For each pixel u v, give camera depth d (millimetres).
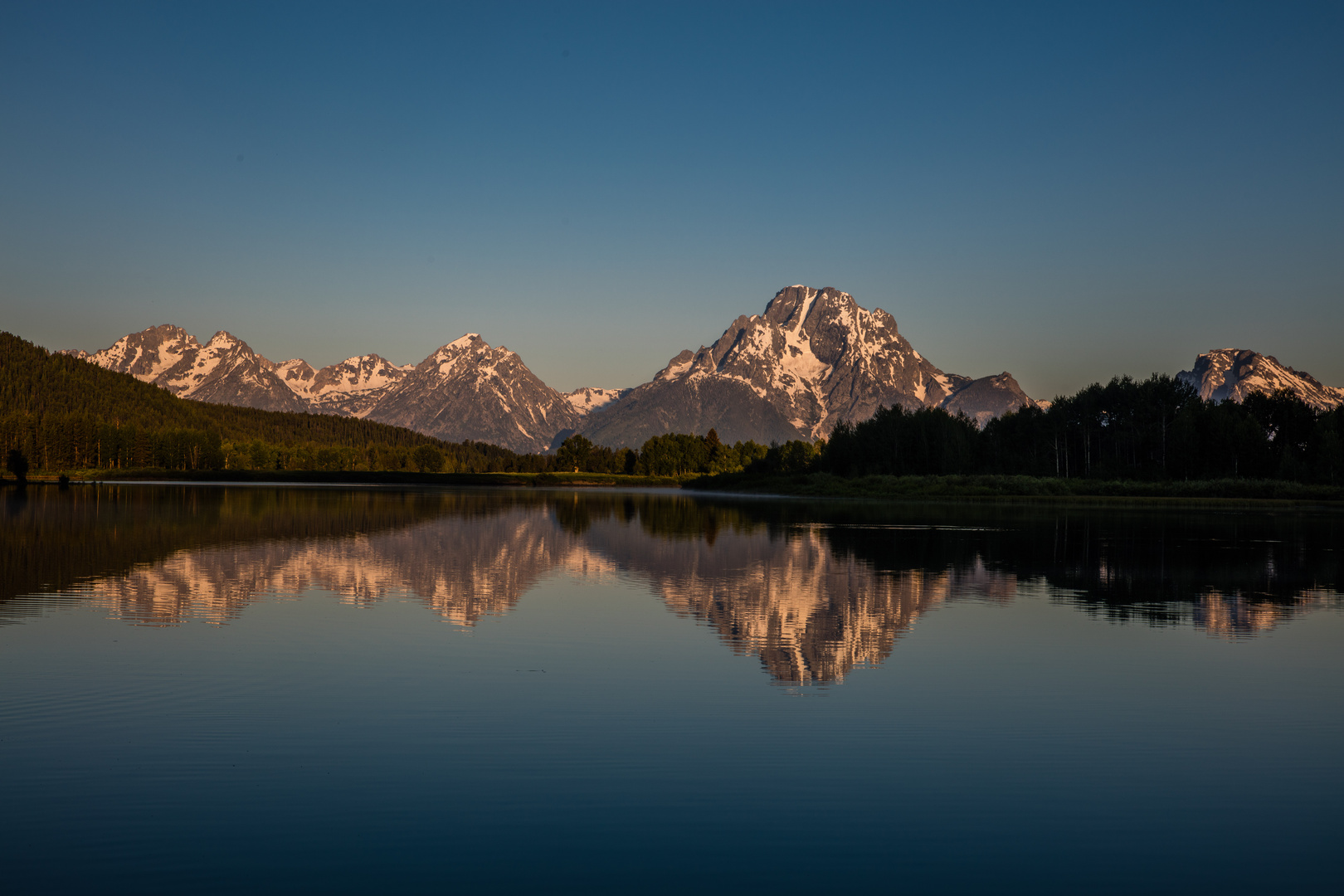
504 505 109875
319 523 70250
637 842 13031
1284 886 12062
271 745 16656
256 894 11547
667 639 26031
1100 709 19328
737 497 146375
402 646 24672
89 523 65125
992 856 12758
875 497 137500
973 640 26312
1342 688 21172
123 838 12953
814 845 12992
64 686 20234
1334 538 61906
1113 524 75188
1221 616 30719
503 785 14953
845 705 19453
